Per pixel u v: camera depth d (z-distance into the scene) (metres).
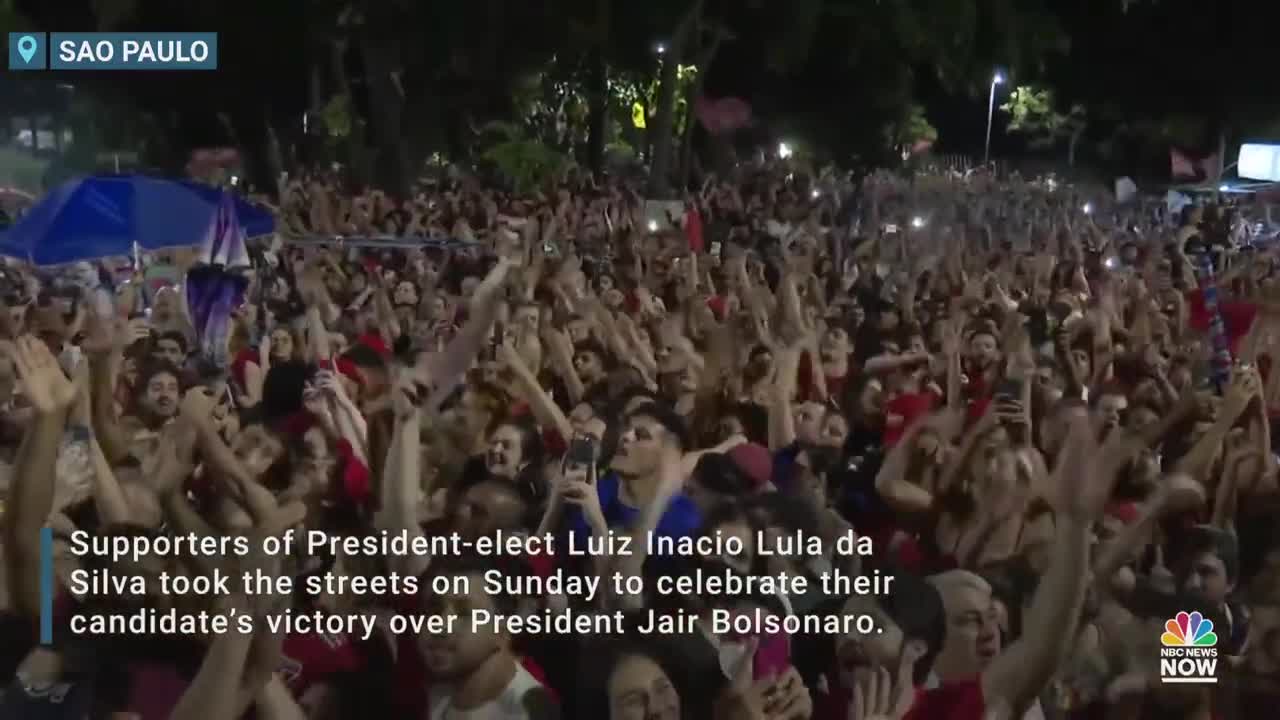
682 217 22.17
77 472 4.90
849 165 44.84
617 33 30.84
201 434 4.59
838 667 4.51
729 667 4.31
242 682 4.20
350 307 10.29
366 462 5.72
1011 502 5.38
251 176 37.31
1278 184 33.59
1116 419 6.86
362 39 30.98
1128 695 4.75
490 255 13.03
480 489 5.16
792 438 7.08
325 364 5.99
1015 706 4.31
